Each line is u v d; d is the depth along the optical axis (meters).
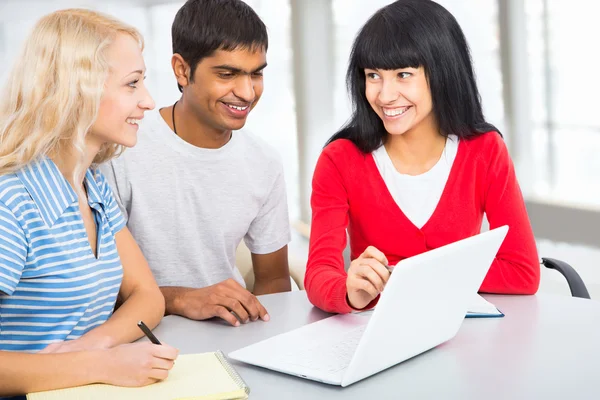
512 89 4.12
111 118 1.48
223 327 1.60
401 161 1.92
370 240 1.93
